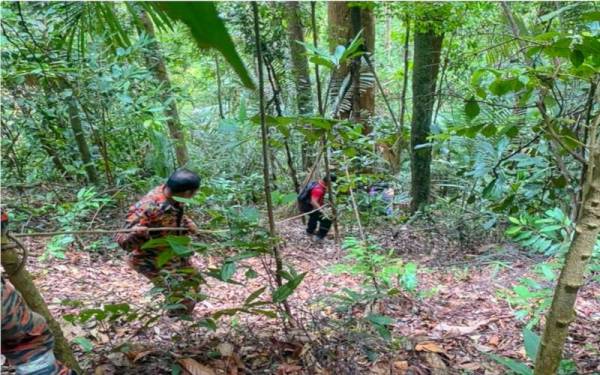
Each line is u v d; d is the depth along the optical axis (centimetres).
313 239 642
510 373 246
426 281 420
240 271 486
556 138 203
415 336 287
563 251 301
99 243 527
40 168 703
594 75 265
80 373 202
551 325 158
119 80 623
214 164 799
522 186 458
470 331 302
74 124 684
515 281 393
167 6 43
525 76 262
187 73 1206
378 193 672
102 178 734
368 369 244
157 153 734
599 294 339
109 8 193
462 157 612
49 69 566
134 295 399
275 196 247
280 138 632
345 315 287
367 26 814
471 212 585
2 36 560
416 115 648
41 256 474
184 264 323
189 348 259
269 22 688
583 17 212
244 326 295
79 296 383
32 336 164
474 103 298
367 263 311
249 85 45
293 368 242
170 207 312
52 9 536
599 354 258
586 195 151
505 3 391
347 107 692
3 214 179
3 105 669
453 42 738
